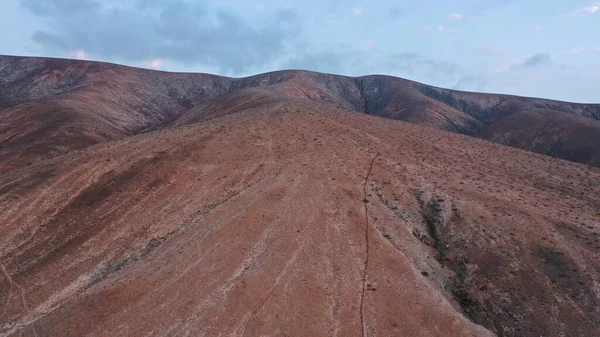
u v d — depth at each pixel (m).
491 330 30.62
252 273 32.16
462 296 33.50
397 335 27.25
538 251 36.38
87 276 37.12
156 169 49.28
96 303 30.38
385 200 44.34
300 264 33.47
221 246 35.66
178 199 45.75
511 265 35.28
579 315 30.36
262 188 44.94
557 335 29.28
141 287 31.61
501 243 37.75
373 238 37.00
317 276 32.31
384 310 29.23
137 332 28.03
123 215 43.38
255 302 29.59
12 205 43.31
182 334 27.50
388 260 34.22
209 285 31.52
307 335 27.17
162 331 27.95
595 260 34.97
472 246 37.97
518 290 32.97
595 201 49.31
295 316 28.61
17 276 36.41
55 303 34.41
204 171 50.03
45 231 41.09
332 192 44.41
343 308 29.41
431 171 52.44
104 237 40.88
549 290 32.56
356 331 27.50
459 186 48.25
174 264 34.00
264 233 37.25
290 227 38.00
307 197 43.06
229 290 30.64
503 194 47.12
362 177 48.66
